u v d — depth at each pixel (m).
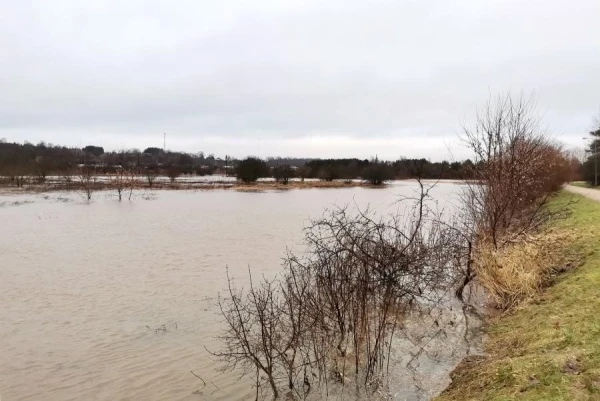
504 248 11.39
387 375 7.20
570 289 8.66
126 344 8.83
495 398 5.30
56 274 14.34
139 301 11.55
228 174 100.94
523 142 12.95
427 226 16.59
